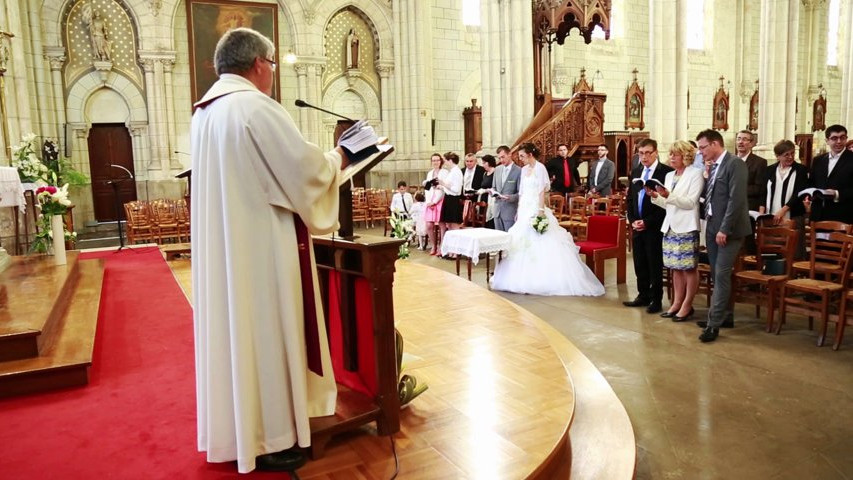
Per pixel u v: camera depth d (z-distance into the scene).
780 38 17.31
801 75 25.38
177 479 2.27
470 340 4.38
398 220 5.16
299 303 2.31
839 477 3.07
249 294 2.20
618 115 22.34
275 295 2.24
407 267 7.75
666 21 13.10
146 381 3.46
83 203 15.89
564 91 20.42
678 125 13.41
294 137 2.18
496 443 2.67
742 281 5.91
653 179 5.84
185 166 16.58
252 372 2.21
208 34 16.64
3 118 12.41
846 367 4.62
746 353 5.00
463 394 3.30
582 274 7.37
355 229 15.20
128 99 16.12
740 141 7.35
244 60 2.31
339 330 3.11
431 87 18.86
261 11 17.12
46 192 5.92
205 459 2.44
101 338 4.38
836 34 27.69
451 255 10.27
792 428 3.62
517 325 4.79
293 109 17.69
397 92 18.62
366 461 2.48
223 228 2.20
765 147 17.66
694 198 5.67
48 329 3.94
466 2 19.75
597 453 2.98
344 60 18.41
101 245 13.12
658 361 4.85
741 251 6.25
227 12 16.77
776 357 4.88
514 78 12.35
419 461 2.48
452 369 3.74
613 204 11.04
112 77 15.94
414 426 2.86
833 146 6.34
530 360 3.90
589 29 12.52
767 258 5.81
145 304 5.41
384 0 18.34
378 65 18.56
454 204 10.18
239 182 2.17
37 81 14.77
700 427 3.66
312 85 17.59
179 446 2.57
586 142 12.57
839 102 28.14
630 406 3.98
